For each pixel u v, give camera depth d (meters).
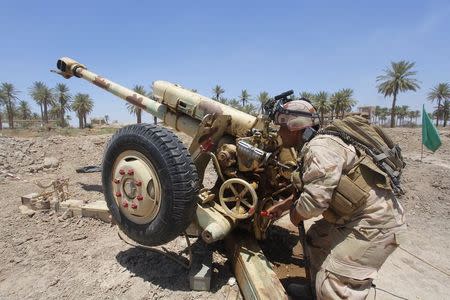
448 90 52.84
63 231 4.54
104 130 34.50
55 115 63.44
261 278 2.90
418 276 4.04
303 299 3.03
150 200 3.25
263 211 3.13
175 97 4.33
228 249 3.75
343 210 2.47
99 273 3.55
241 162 3.35
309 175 2.40
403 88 41.59
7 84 51.44
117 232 4.48
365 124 2.53
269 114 3.05
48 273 3.59
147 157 3.22
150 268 3.59
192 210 3.19
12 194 6.38
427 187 7.77
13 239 4.31
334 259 2.54
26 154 9.21
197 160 3.61
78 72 5.87
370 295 3.53
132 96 5.05
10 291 3.32
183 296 3.18
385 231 2.44
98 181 7.46
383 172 2.43
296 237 4.55
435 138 10.12
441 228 5.68
